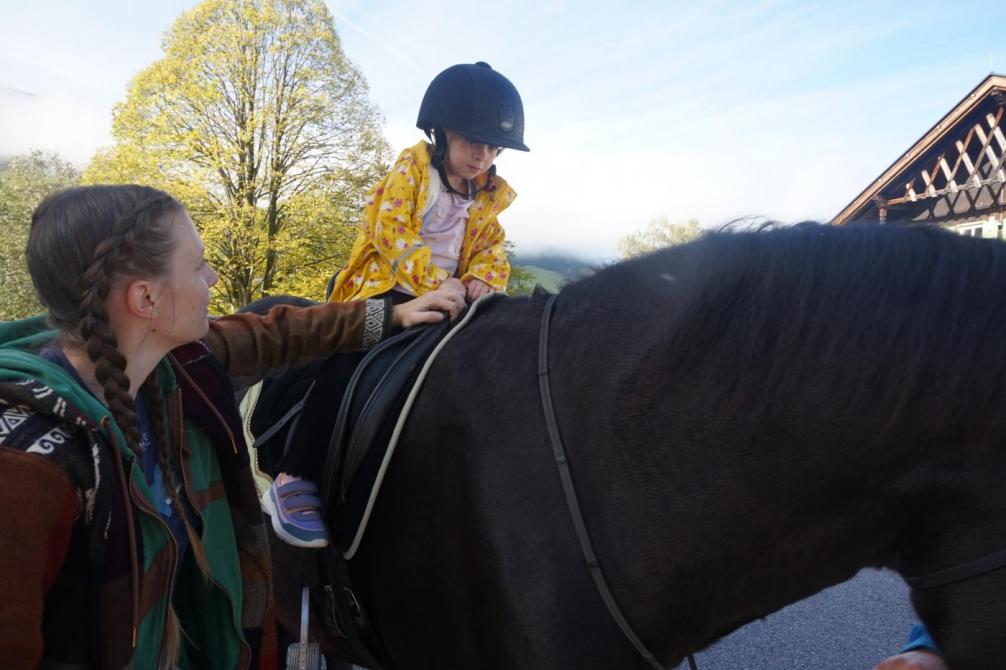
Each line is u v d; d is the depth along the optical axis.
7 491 0.81
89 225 0.94
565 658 1.03
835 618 3.42
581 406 1.10
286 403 1.61
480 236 1.94
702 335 1.01
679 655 1.08
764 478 0.98
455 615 1.19
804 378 0.94
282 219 14.36
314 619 1.55
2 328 1.03
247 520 1.25
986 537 0.85
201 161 14.16
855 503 0.96
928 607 0.90
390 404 1.29
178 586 1.21
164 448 1.10
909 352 0.89
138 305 0.98
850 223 1.04
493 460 1.12
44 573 0.86
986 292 0.89
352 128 15.04
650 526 1.03
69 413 0.86
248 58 14.31
